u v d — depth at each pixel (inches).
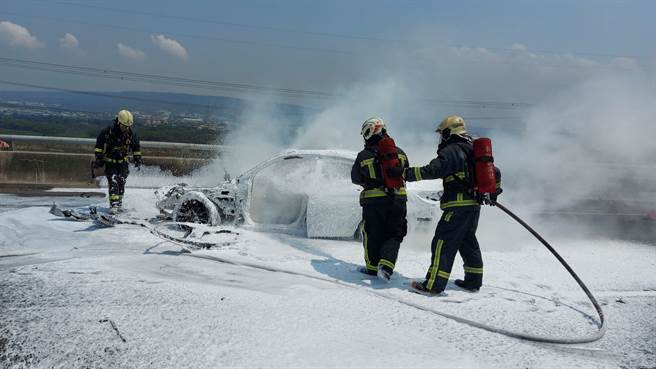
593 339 149.3
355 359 121.2
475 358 129.1
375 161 194.2
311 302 161.9
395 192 192.4
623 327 163.0
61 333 128.9
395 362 121.3
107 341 125.3
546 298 188.9
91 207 311.1
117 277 173.9
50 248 238.5
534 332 153.1
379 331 141.5
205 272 194.2
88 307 145.1
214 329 133.5
